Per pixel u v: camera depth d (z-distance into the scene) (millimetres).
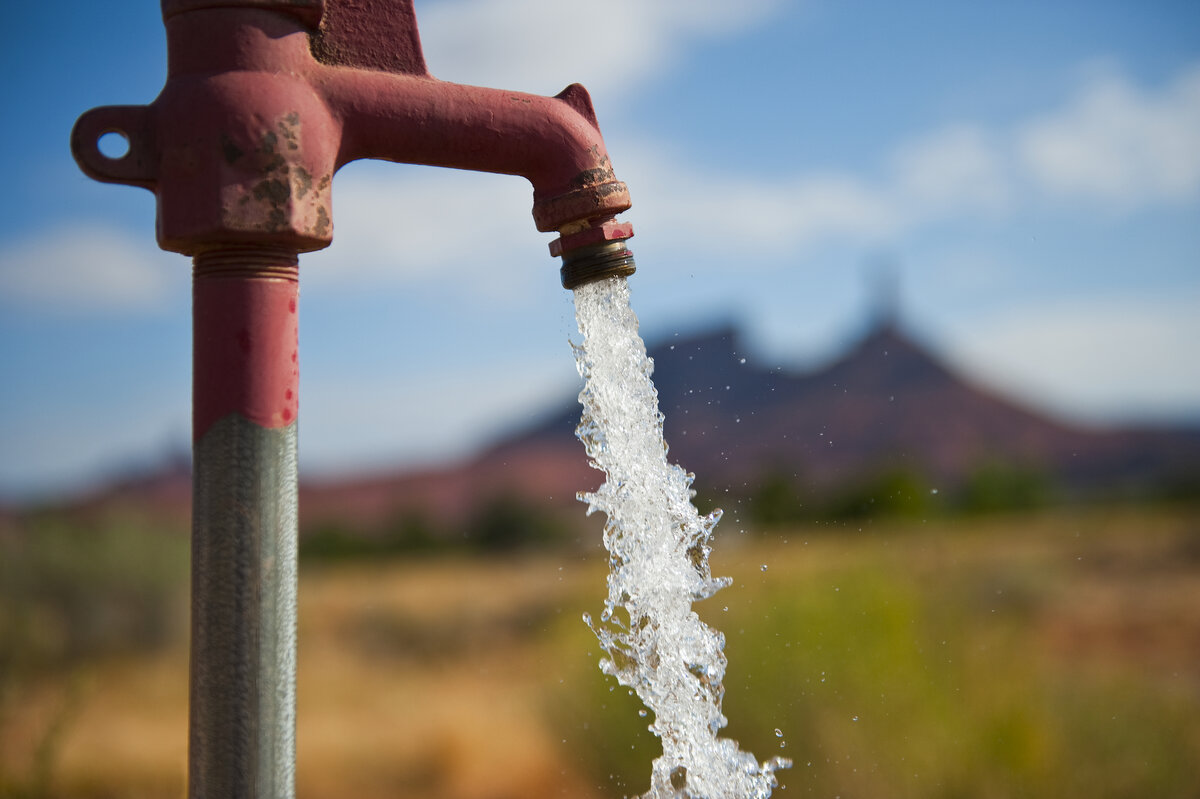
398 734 8055
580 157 1295
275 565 1084
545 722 7223
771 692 5164
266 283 1107
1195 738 5305
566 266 1344
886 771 4879
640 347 1407
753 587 6176
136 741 7391
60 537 11094
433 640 13961
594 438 1444
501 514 35094
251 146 1088
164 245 1115
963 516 33000
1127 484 54281
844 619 5488
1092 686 5770
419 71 1235
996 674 5477
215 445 1083
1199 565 18250
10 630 9211
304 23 1162
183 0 1113
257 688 1061
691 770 1480
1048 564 17547
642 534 1472
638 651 1494
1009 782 4832
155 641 11055
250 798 1051
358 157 1225
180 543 11922
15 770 5930
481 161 1274
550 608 14672
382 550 37094
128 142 1099
